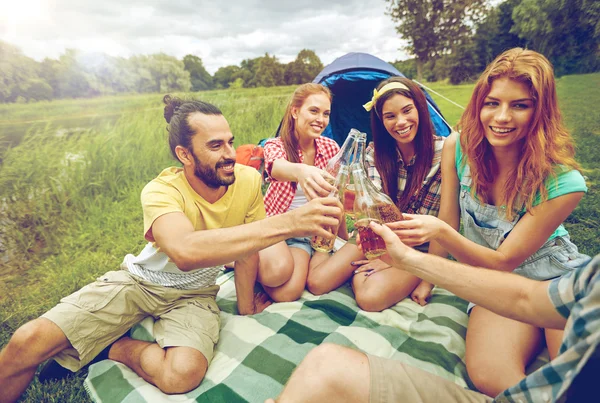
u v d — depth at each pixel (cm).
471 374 157
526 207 154
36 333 158
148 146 533
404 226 139
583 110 750
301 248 246
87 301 171
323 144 276
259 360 175
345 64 402
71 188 416
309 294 229
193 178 173
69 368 171
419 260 121
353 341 181
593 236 297
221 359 179
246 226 144
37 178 418
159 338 174
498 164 169
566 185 146
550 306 98
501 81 145
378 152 228
